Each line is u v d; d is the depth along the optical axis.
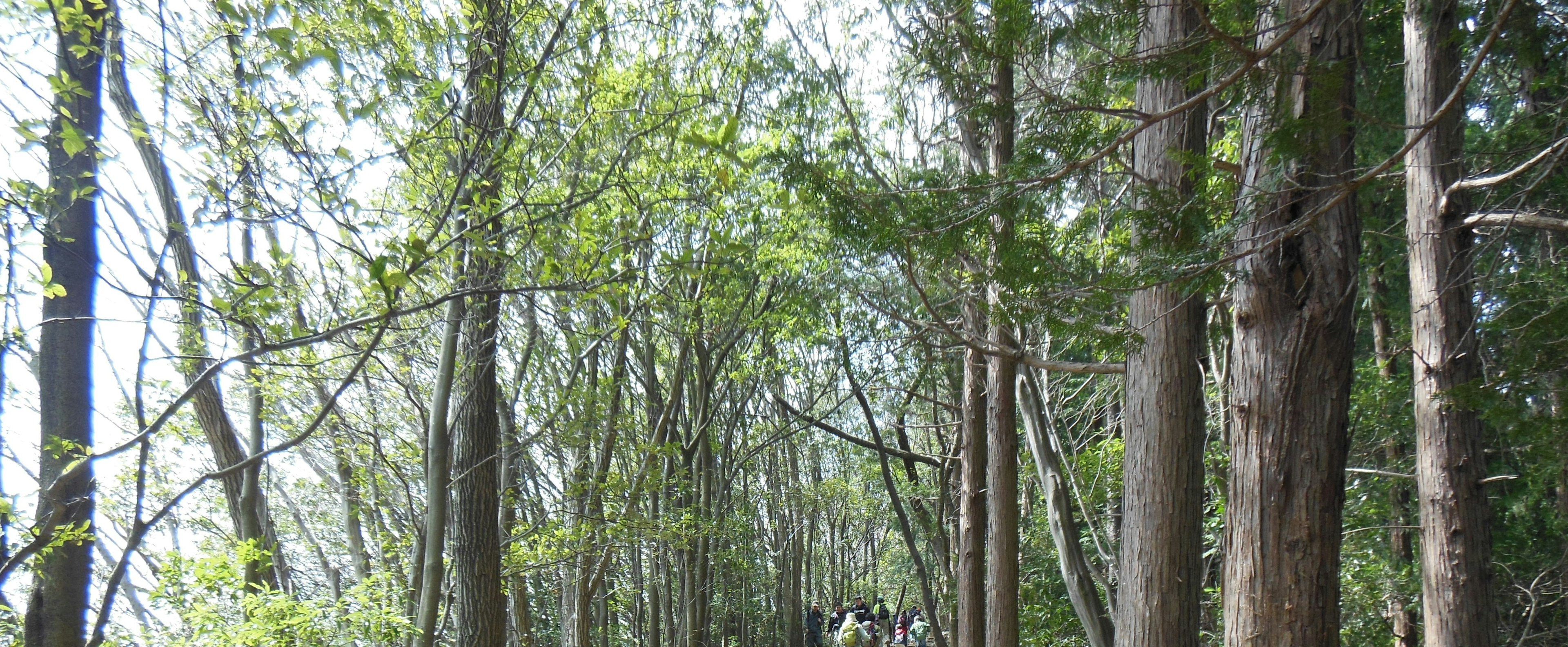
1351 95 3.93
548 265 5.77
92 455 4.07
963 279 4.55
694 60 12.42
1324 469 4.09
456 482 9.27
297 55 4.86
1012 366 8.95
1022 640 13.08
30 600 4.39
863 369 14.23
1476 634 6.68
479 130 6.60
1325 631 4.02
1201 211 3.81
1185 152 4.03
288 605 7.85
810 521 35.88
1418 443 7.15
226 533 11.37
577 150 8.95
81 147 4.14
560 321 13.45
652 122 9.41
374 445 10.60
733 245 6.18
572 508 14.07
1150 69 3.43
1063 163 3.65
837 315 12.05
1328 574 4.06
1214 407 10.41
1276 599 4.09
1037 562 13.66
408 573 10.59
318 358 8.90
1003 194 3.67
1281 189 3.90
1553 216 6.31
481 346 9.05
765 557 28.06
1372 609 10.45
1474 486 6.85
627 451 18.00
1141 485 5.77
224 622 7.79
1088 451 12.11
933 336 9.48
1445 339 6.84
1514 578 9.29
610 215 8.70
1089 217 4.70
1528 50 4.04
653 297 10.21
